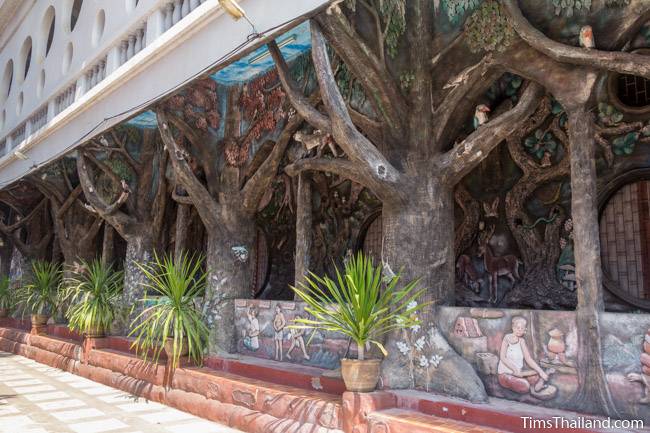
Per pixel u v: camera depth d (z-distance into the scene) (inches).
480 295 261.1
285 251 367.2
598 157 228.4
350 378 191.0
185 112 311.7
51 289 510.3
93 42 427.2
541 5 183.3
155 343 309.7
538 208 246.4
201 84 315.3
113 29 392.5
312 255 341.4
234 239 311.4
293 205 358.3
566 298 230.4
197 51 284.7
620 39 171.8
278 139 288.8
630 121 219.5
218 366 277.4
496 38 195.3
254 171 313.3
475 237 267.7
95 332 383.9
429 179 216.7
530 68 187.9
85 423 243.6
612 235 229.8
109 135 394.6
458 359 194.9
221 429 233.9
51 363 426.0
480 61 203.2
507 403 178.9
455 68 212.2
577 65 176.6
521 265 249.6
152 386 297.1
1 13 662.5
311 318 257.6
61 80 476.1
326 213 338.0
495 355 188.9
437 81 218.4
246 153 314.5
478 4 200.5
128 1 380.5
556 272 236.4
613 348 160.2
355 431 183.9
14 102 609.6
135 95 343.3
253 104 313.7
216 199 317.7
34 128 532.4
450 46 211.2
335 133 204.1
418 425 168.6
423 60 216.1
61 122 448.8
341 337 242.2
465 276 268.8
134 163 405.1
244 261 312.8
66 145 443.2
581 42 173.2
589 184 173.0
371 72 213.0
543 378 175.0
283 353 270.5
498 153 262.7
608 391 159.0
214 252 312.3
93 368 362.6
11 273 716.0
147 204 406.6
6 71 677.3
